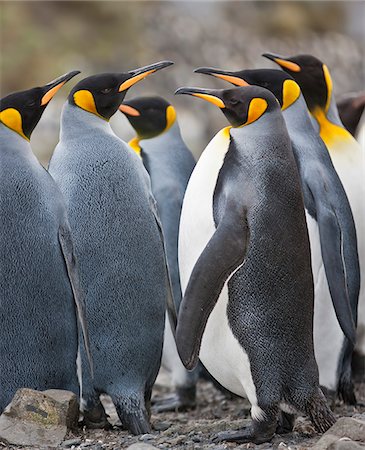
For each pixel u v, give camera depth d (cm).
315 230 984
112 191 914
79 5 4109
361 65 3962
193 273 788
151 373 951
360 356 1267
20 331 877
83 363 929
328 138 1113
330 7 4497
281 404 820
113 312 915
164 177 1155
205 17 4294
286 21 4238
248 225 802
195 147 3098
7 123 887
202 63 3747
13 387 890
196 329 779
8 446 859
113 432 937
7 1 4066
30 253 868
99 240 909
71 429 901
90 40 4019
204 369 1190
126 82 954
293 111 1023
